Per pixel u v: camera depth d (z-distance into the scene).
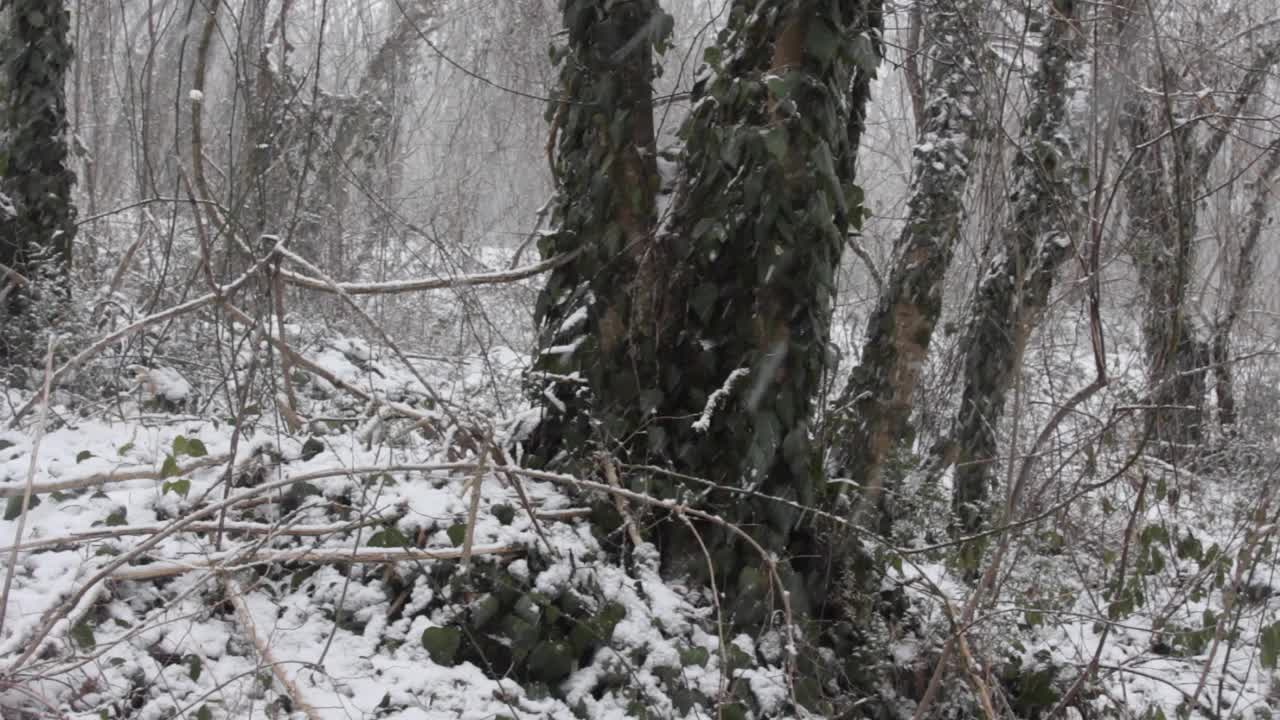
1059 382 7.12
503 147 13.73
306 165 5.18
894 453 5.74
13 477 3.98
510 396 6.07
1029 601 4.73
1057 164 6.27
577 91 4.65
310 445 4.42
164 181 8.93
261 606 3.65
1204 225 9.47
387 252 11.07
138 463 4.20
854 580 4.48
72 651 3.12
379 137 11.87
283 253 4.27
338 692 3.30
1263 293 10.97
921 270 6.10
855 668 4.28
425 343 8.55
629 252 4.54
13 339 5.90
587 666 3.87
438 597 3.75
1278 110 8.70
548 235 4.88
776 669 4.09
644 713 3.65
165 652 3.35
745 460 4.25
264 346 6.02
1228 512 7.04
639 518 4.32
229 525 3.74
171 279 7.19
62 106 6.54
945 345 8.06
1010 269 6.66
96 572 3.41
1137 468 5.83
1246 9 9.27
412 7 12.38
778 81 4.01
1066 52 6.41
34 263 6.22
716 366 4.36
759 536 4.29
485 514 4.08
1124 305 7.45
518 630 3.69
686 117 4.57
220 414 5.21
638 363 4.50
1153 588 5.86
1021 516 5.12
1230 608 4.12
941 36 6.32
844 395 6.04
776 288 4.19
